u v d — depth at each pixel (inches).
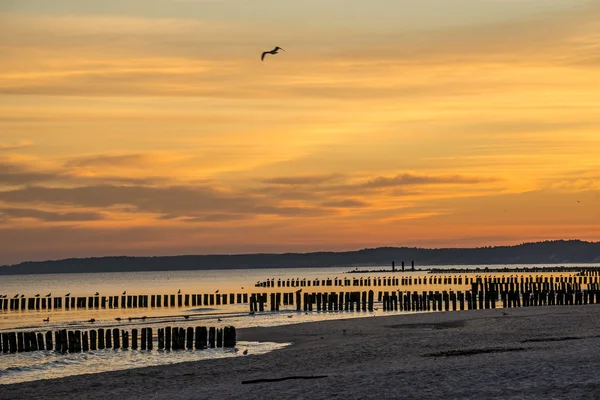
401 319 2669.8
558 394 957.2
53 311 4335.6
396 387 1090.7
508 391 1000.2
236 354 1888.5
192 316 3312.0
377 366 1402.6
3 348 2050.9
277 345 2028.8
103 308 4503.0
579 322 2172.7
